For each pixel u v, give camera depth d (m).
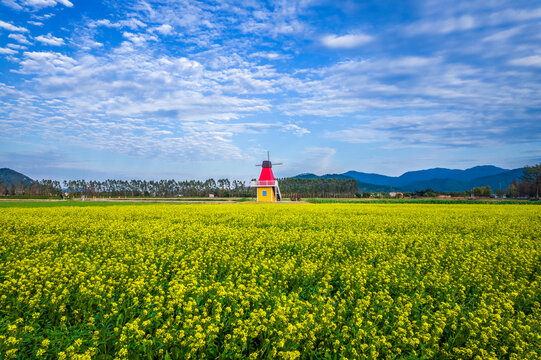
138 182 168.38
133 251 12.38
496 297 8.04
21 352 5.57
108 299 7.56
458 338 6.36
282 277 9.27
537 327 6.77
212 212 29.33
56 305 7.01
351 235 15.88
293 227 20.17
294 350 5.67
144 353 5.67
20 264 9.92
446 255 12.64
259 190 67.19
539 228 19.64
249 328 6.10
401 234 16.73
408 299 7.77
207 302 7.33
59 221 20.72
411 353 5.73
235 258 10.94
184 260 10.95
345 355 5.77
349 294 8.34
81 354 5.20
